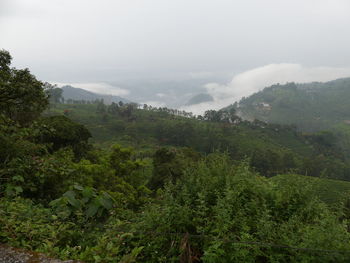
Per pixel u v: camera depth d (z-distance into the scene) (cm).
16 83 880
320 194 433
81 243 356
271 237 333
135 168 1952
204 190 415
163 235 344
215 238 307
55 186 699
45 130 770
